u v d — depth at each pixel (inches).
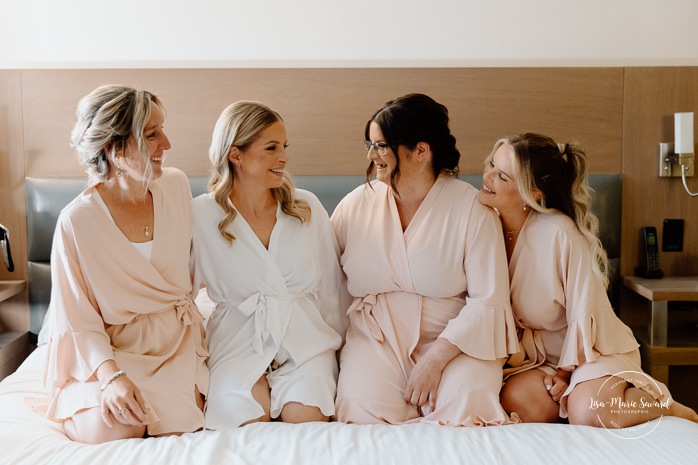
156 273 76.4
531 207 81.4
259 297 80.7
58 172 111.4
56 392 73.1
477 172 113.2
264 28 114.3
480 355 77.7
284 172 82.4
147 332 76.1
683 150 109.3
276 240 81.2
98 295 73.8
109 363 70.5
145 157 73.0
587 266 78.2
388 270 82.4
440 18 114.3
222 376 76.9
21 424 70.8
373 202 85.1
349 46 114.8
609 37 114.6
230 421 72.9
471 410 74.2
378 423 73.9
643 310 113.7
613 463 59.8
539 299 80.6
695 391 111.6
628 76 112.0
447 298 83.4
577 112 112.6
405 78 112.2
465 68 112.0
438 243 80.9
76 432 70.0
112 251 74.4
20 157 111.1
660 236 114.0
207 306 95.5
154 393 71.7
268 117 79.4
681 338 105.7
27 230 110.8
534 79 112.0
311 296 84.2
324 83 112.2
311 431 67.0
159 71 111.3
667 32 114.2
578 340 77.6
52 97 110.6
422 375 76.6
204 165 112.7
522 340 83.4
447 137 82.2
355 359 80.4
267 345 79.3
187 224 80.4
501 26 114.6
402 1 114.3
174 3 113.7
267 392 77.2
